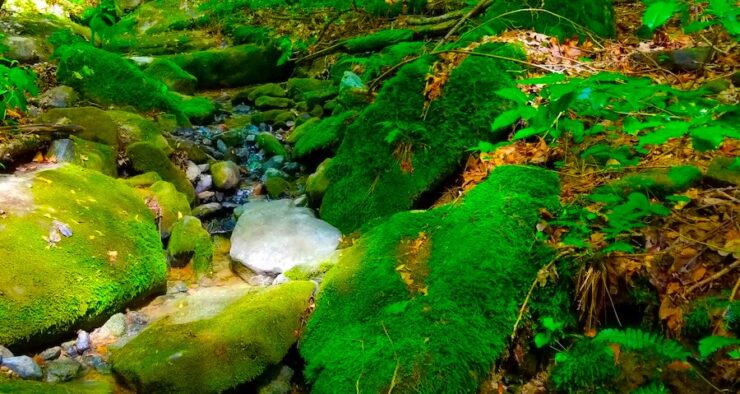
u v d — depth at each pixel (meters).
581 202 2.75
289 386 2.59
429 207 3.60
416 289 2.64
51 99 4.77
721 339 1.89
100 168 3.85
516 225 2.70
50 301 2.52
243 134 5.29
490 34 4.56
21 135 3.57
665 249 2.40
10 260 2.54
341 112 4.77
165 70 6.46
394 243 2.92
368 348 2.42
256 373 2.49
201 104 5.83
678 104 2.32
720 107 1.83
